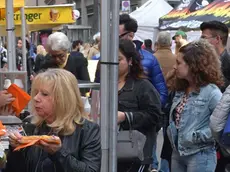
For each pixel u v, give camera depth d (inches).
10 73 219.8
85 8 1509.6
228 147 173.3
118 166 183.2
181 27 648.4
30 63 535.5
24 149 132.9
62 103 130.4
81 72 263.9
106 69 150.8
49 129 133.0
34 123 135.0
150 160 191.9
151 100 191.9
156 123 193.3
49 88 130.3
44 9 530.9
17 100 176.4
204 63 186.4
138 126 189.5
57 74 132.0
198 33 636.1
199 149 185.9
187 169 190.2
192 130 185.9
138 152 181.9
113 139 153.2
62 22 533.0
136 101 192.7
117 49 150.6
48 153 127.7
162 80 253.4
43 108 131.0
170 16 724.7
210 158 186.4
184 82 194.1
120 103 192.4
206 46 189.6
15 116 170.4
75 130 132.0
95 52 615.5
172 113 195.8
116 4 148.6
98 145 133.6
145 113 190.9
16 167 134.3
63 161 125.6
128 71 195.0
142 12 856.9
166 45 341.1
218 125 170.2
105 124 152.4
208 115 185.9
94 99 175.3
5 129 136.9
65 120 130.8
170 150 208.7
